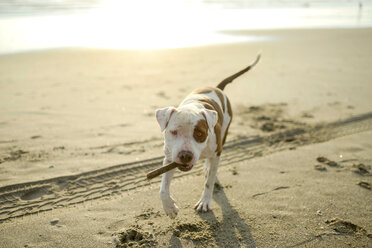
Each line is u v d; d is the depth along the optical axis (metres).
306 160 2.00
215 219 1.54
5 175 1.83
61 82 3.41
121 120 2.52
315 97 2.97
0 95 2.96
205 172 1.91
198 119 1.41
